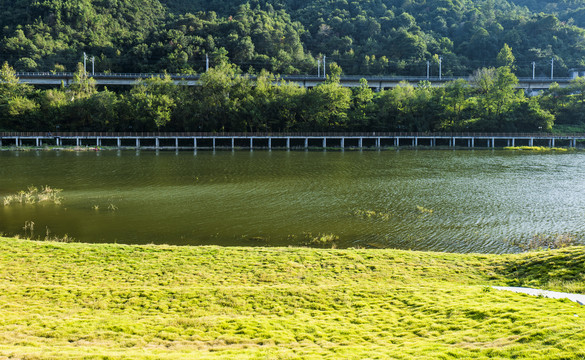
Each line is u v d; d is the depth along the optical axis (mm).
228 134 108625
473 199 42438
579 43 185250
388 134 113500
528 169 65375
